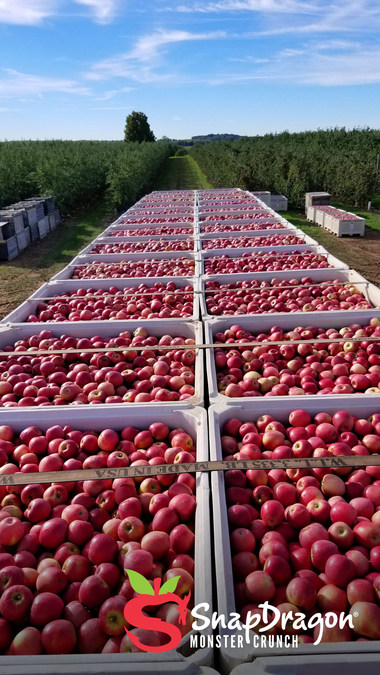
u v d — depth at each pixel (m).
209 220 12.95
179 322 5.60
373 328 5.40
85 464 3.29
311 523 2.75
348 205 22.45
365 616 2.09
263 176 24.47
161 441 3.67
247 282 7.39
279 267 8.13
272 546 2.50
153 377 4.47
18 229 15.47
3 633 2.14
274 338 5.24
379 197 24.02
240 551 2.56
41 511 2.86
